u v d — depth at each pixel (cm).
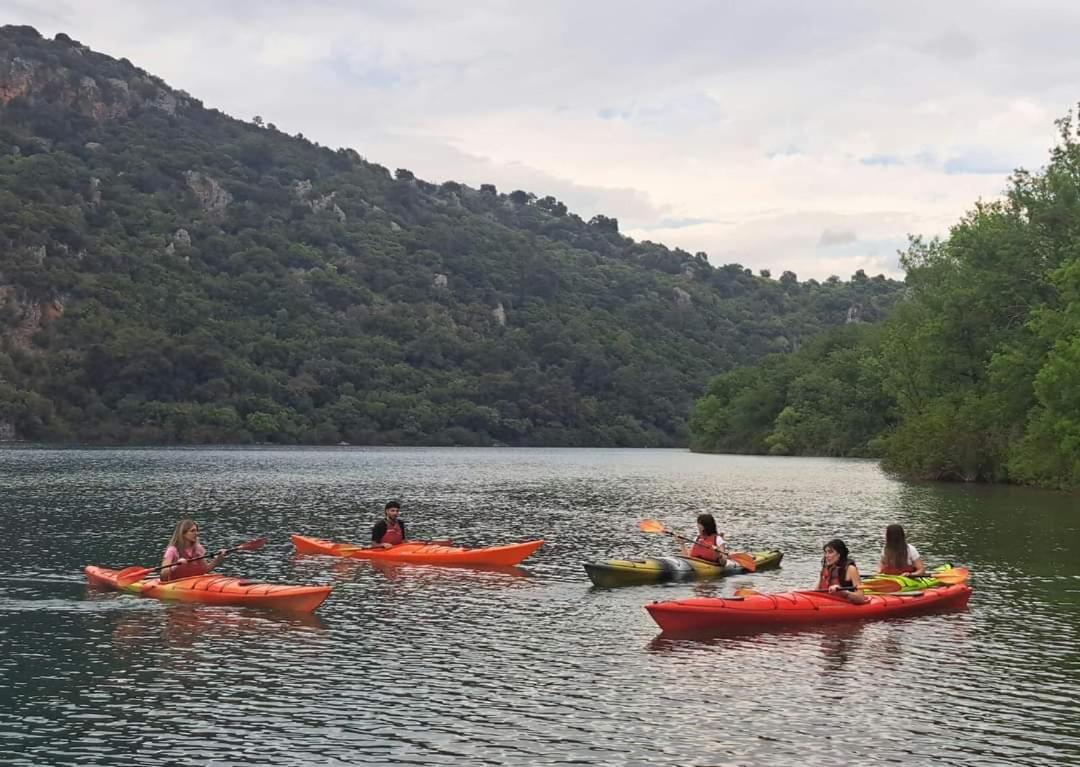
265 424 14500
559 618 1831
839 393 12075
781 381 13488
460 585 2209
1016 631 1708
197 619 1802
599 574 2180
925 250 7719
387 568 2469
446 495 4997
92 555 2609
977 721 1220
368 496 4816
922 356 6625
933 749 1126
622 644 1617
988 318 6022
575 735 1168
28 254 14850
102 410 13388
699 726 1199
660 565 2247
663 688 1360
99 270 15912
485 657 1526
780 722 1215
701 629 1711
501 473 7588
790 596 1816
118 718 1230
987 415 5700
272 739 1155
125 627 1731
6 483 5456
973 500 4462
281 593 1894
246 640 1638
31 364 13325
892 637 1661
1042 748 1130
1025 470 5122
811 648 1587
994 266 5925
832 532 3216
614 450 16550
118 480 5816
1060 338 4881
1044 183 5812
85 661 1496
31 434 12888
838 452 11806
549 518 3781
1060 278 4981
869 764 1082
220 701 1298
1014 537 3003
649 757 1098
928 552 2666
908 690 1349
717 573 2322
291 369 16150
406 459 10631
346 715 1241
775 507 4231
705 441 14762
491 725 1203
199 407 14050
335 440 15338
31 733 1176
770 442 12612
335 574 2367
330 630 1720
